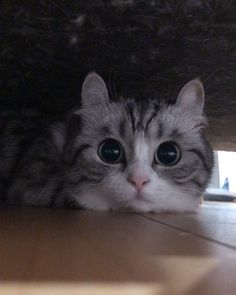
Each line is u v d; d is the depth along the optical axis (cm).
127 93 22
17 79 21
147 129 17
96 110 18
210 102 24
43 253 8
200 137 19
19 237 9
